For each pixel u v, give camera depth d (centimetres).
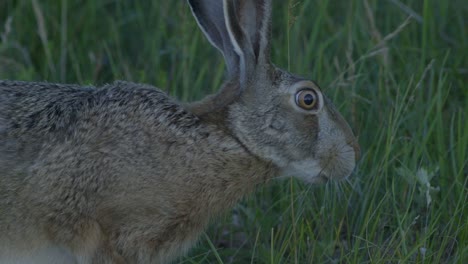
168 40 2166
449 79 2067
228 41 1664
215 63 2122
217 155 1648
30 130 1620
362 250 1767
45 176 1606
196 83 2012
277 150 1666
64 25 2162
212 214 1673
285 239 1781
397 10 2242
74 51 2191
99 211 1617
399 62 2102
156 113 1631
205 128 1645
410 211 1834
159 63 2111
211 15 1677
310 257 1758
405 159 1856
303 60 2084
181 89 2055
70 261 1644
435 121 1886
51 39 2212
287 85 1658
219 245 1877
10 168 1605
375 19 2222
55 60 2158
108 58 2194
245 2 1644
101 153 1609
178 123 1636
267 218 1852
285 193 1864
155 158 1623
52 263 1639
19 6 2227
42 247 1627
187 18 2120
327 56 2158
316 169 1689
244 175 1667
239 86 1658
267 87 1655
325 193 1830
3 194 1605
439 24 2248
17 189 1605
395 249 1725
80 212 1609
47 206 1609
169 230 1642
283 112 1658
